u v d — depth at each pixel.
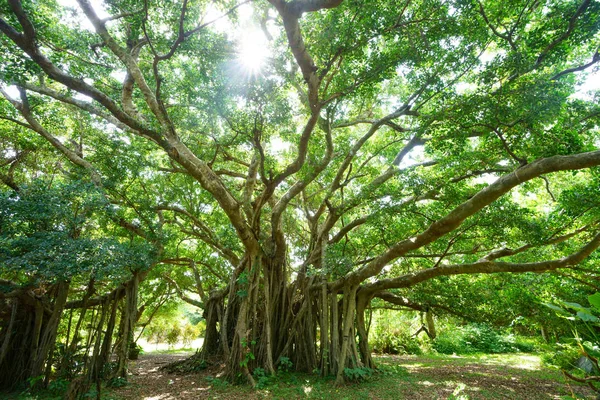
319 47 6.11
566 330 10.20
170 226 13.73
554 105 5.84
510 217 7.21
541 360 12.62
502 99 6.23
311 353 10.45
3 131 9.86
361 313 10.98
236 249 13.12
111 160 9.78
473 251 9.19
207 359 11.95
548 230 7.77
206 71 7.96
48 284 10.02
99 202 7.81
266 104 7.42
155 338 26.92
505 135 6.86
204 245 16.12
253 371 9.48
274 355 10.60
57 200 7.13
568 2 6.48
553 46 6.27
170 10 7.09
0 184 10.29
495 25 7.45
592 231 8.10
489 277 11.55
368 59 6.60
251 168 10.96
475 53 8.05
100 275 7.33
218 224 14.09
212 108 7.94
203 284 17.56
